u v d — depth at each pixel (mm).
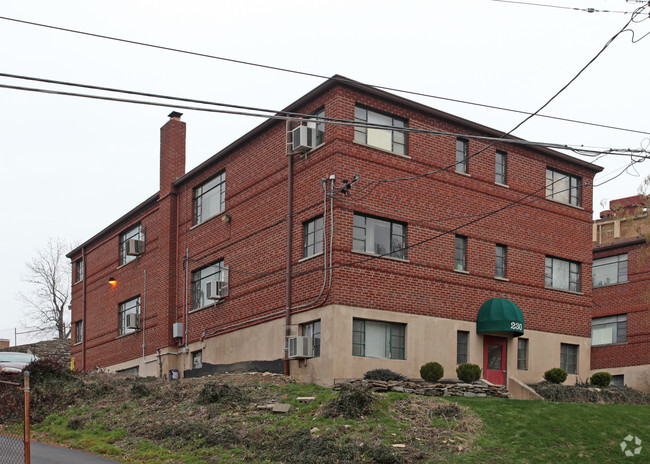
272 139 28781
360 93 26094
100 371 30969
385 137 26812
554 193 30281
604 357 43312
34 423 22609
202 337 31672
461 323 27516
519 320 27531
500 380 28422
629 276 43000
